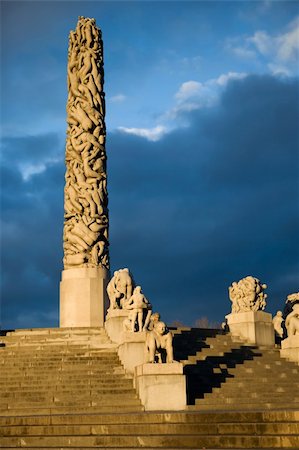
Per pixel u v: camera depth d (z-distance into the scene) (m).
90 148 41.12
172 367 24.17
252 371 28.58
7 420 20.72
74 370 27.25
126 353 26.98
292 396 25.55
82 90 41.88
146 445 18.45
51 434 19.62
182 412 20.73
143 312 28.39
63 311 39.56
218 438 18.02
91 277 39.41
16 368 27.69
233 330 35.09
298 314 31.27
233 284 36.53
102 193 40.97
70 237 40.31
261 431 18.41
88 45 42.56
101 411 23.38
